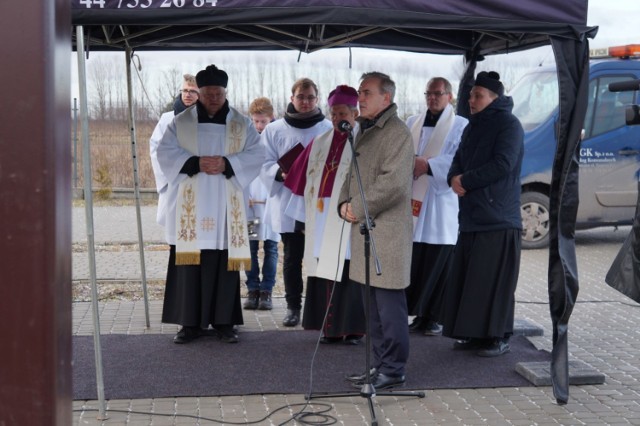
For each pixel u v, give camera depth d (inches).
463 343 249.6
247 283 305.4
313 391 209.0
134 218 554.9
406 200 203.2
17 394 92.3
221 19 173.3
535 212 446.6
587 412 197.9
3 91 92.1
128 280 361.4
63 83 95.3
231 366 230.2
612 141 439.2
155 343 254.4
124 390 209.3
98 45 260.5
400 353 210.8
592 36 196.7
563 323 204.2
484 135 234.8
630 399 207.8
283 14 173.6
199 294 250.4
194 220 246.2
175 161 245.8
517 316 304.7
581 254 441.4
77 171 622.5
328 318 250.2
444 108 261.6
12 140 92.2
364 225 183.9
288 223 272.5
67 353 96.6
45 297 92.4
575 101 199.2
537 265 407.2
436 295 264.7
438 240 258.5
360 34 251.4
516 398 207.3
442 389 213.2
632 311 311.6
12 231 92.4
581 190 439.2
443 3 181.0
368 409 197.8
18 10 91.7
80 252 435.5
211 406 199.3
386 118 203.9
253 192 297.1
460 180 235.0
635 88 176.1
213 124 249.0
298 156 261.4
